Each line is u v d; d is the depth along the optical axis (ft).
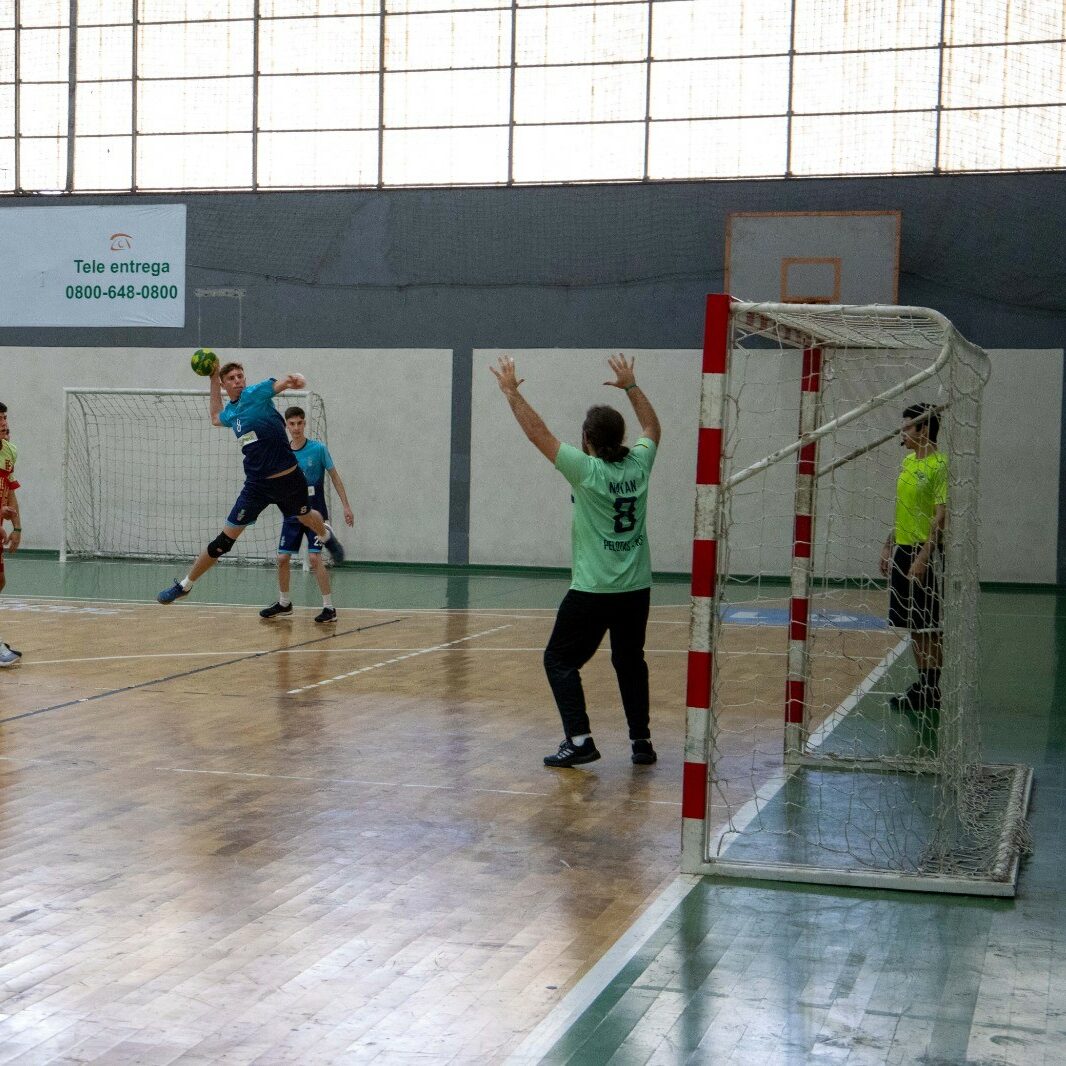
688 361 60.75
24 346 67.21
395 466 64.08
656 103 61.05
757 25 59.72
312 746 22.22
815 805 18.90
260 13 64.54
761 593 52.49
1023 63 56.95
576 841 16.74
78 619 39.93
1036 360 57.26
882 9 58.29
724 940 13.10
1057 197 56.75
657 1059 10.32
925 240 58.03
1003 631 41.42
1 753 21.24
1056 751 23.09
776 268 57.82
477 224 62.75
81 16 66.13
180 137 65.72
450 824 17.42
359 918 13.62
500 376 20.10
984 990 11.81
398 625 40.14
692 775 15.48
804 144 59.52
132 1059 10.23
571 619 20.90
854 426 52.90
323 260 64.28
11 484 31.09
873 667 32.78
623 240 61.31
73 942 12.79
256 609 43.88
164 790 18.99
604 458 20.65
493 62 62.64
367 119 63.93
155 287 65.82
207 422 65.41
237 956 12.48
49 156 67.10
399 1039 10.67
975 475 21.17
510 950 12.75
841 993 11.72
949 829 17.37
